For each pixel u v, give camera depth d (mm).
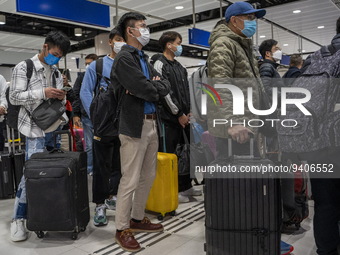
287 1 7422
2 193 3547
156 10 7582
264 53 3109
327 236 1694
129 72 2045
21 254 2197
